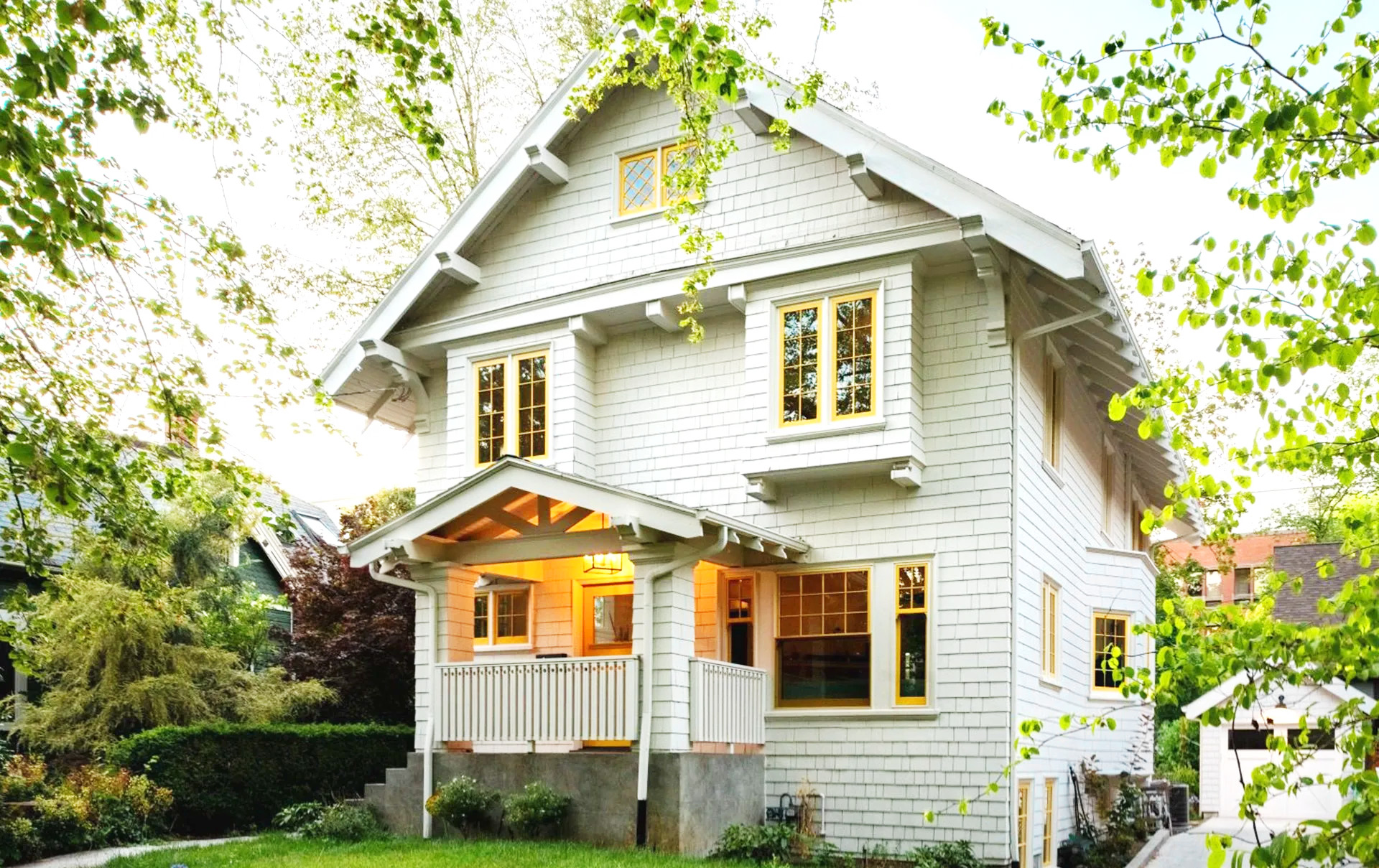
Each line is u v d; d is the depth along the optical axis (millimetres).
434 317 17422
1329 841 4477
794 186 15039
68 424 8383
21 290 7379
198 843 14250
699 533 12492
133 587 18141
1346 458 5453
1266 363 5070
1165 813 19625
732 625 15141
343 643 19844
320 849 12656
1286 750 5285
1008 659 13344
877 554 14273
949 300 14305
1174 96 5445
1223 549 26766
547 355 16422
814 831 13938
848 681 14312
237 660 19422
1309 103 5059
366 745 17734
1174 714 29359
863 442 14000
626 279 15648
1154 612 21203
